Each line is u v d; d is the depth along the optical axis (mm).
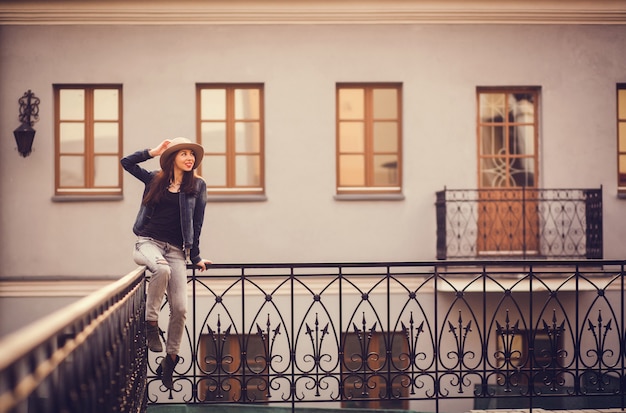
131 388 4789
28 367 2061
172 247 5523
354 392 11820
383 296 12047
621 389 6180
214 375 5996
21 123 11836
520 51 12273
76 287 11938
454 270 11922
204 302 11867
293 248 12109
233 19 11992
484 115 12422
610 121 12383
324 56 12117
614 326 11961
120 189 12031
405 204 12203
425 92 12211
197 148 5488
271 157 12086
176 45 11984
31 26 11828
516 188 12172
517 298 11984
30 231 11867
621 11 12242
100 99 12039
